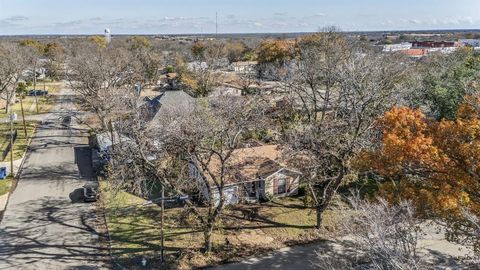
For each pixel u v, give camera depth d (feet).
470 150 52.24
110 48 349.20
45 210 92.12
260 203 97.04
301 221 87.97
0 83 210.18
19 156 128.47
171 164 76.84
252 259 73.46
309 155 83.35
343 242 77.46
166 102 143.74
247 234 82.43
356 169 71.61
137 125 79.15
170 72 307.78
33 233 81.66
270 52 277.03
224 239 80.28
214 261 72.69
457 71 111.65
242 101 98.17
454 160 54.54
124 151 79.20
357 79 88.07
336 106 92.32
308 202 94.53
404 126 58.59
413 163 55.98
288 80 128.47
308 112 106.83
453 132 54.85
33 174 114.01
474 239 56.34
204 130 72.43
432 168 55.01
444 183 54.29
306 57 153.07
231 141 76.18
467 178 53.47
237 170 96.48
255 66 294.05
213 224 75.20
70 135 154.20
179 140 70.13
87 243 78.48
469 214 46.93
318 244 78.54
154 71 265.13
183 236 81.56
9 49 243.19
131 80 198.08
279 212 92.32
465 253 71.20
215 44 395.34
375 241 46.26
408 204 49.29
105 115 124.06
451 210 50.98
